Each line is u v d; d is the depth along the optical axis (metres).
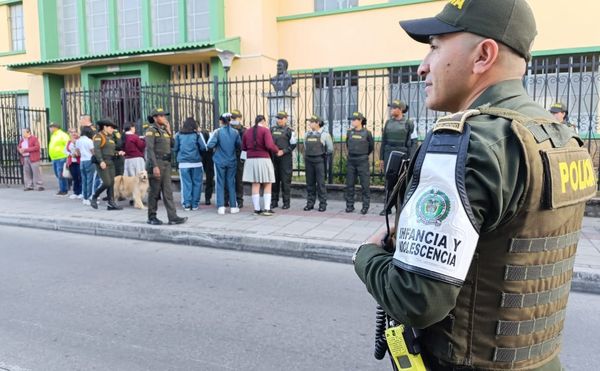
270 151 8.43
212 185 9.74
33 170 12.14
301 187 10.26
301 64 14.77
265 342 3.58
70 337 3.66
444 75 1.25
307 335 3.71
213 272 5.52
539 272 1.12
